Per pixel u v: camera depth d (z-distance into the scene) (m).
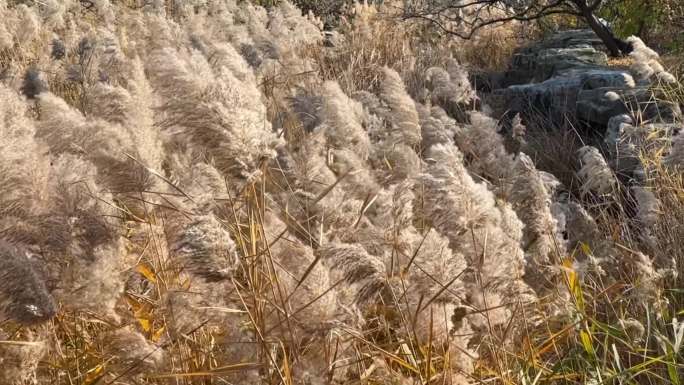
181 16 12.42
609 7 11.74
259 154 3.21
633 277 4.54
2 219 3.03
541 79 10.59
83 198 3.28
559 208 5.09
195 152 4.23
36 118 5.88
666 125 6.32
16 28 9.72
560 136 7.82
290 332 3.17
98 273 3.20
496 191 4.85
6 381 2.95
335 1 17.42
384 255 3.57
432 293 3.29
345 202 4.04
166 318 3.38
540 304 4.04
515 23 13.55
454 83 7.05
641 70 6.82
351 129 4.81
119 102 4.27
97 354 3.49
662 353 3.91
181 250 2.94
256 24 10.97
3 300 2.66
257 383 3.24
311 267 3.16
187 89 3.17
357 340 3.52
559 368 3.77
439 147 3.63
